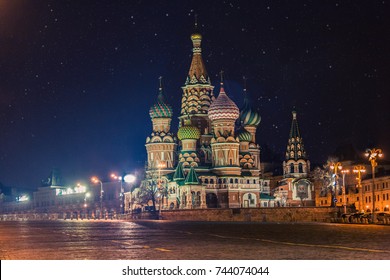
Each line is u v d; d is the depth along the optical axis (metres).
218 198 186.38
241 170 193.88
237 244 43.66
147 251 38.00
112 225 100.62
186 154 189.50
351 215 103.62
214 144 190.50
